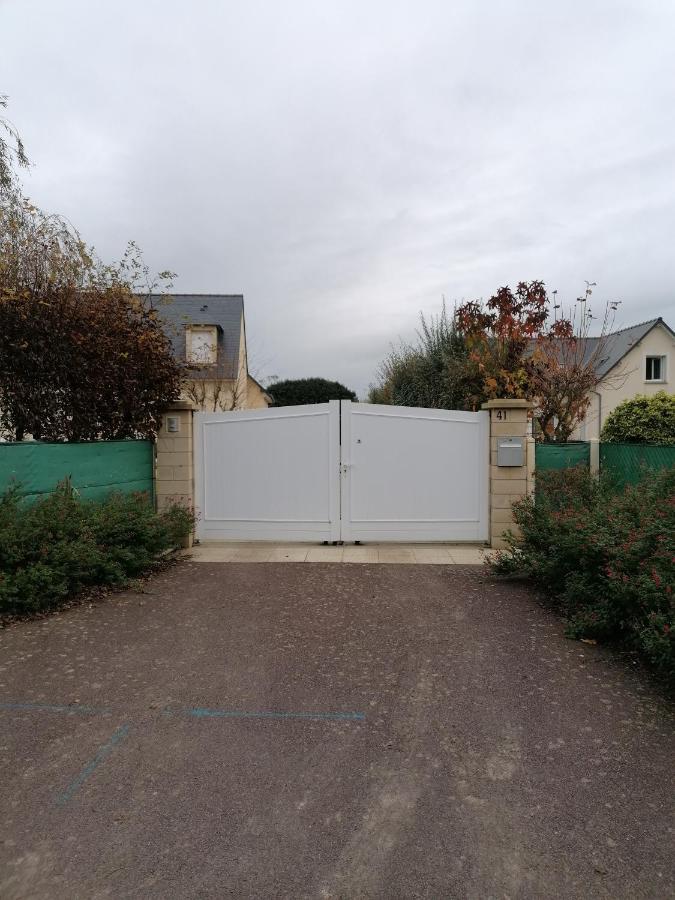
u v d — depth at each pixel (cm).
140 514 671
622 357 2745
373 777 285
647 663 416
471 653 435
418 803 265
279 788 276
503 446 793
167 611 529
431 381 1538
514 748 310
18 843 238
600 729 329
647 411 1421
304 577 652
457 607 544
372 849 237
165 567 696
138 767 291
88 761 296
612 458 893
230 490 834
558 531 572
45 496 614
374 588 608
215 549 797
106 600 561
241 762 296
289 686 380
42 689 374
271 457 825
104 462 718
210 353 1941
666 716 343
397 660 421
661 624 370
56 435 767
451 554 764
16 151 833
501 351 1112
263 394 2944
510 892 215
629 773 287
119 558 610
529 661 421
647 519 467
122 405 778
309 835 245
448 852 235
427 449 814
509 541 650
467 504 817
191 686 379
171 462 827
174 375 829
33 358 702
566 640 461
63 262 736
